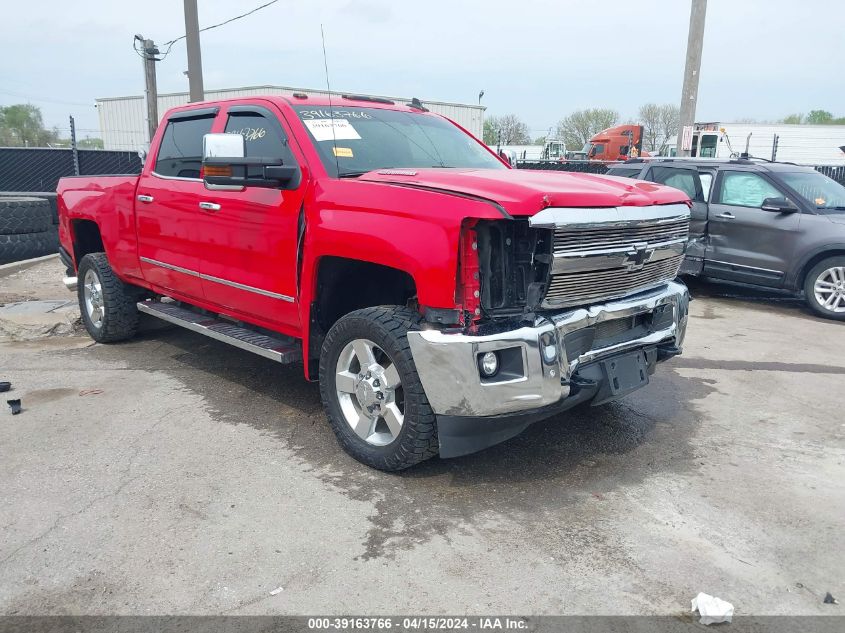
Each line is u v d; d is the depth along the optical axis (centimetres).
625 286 395
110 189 605
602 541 328
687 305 457
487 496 370
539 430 465
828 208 882
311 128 443
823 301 851
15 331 678
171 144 552
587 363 373
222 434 448
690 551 321
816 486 388
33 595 284
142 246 573
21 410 485
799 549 324
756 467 412
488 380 342
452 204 338
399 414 379
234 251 474
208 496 365
